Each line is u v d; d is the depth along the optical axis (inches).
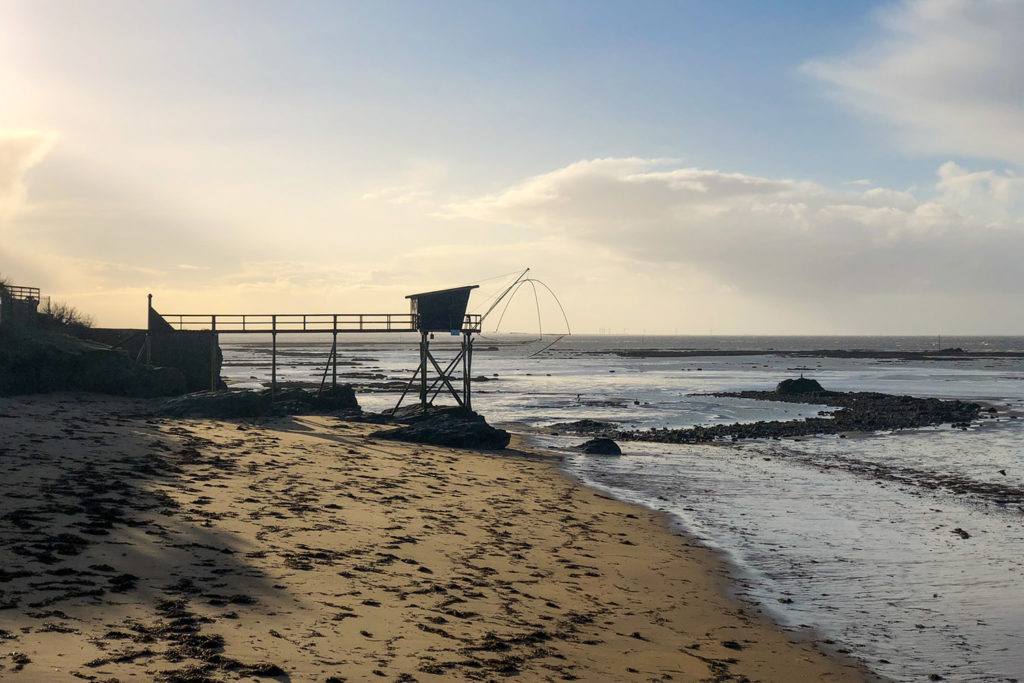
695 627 493.4
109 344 1605.6
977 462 1252.5
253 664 352.2
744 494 968.9
